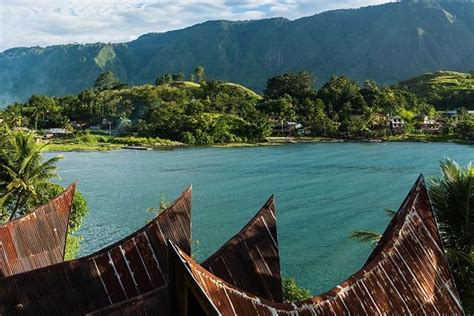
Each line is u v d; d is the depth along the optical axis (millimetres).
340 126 176875
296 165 115688
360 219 66188
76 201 45938
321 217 67875
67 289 17875
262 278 18875
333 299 13438
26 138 45906
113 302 18375
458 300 16219
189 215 21562
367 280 14344
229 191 86875
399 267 15234
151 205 76375
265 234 19812
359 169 107938
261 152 140875
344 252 52531
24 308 16969
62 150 146000
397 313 14234
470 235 23469
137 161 124938
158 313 15328
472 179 23656
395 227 16547
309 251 53188
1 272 20859
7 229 21719
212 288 11430
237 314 11539
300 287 43656
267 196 82500
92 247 55656
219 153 139500
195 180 97875
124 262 19203
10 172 43750
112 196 83188
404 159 120250
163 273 19750
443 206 24062
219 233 61156
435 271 16047
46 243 22922
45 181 46719
